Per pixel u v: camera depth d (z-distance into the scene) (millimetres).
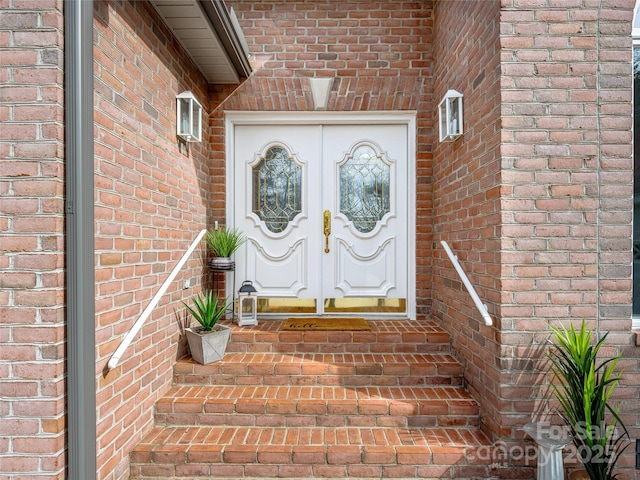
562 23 2186
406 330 3127
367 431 2373
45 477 1670
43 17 1697
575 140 2182
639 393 2164
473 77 2615
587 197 2178
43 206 1686
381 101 3631
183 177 3006
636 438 2164
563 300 2182
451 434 2340
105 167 1956
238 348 3023
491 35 2328
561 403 2027
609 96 2176
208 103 3645
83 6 1721
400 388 2686
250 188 3766
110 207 1997
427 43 3627
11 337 1683
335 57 3635
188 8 2510
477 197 2539
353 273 3775
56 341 1684
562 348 2158
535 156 2189
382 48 3633
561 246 2186
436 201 3494
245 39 3646
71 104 1703
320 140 3721
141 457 2145
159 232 2576
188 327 3055
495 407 2230
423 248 3643
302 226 3764
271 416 2434
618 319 2170
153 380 2451
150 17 2469
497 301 2236
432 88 3607
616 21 2178
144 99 2377
